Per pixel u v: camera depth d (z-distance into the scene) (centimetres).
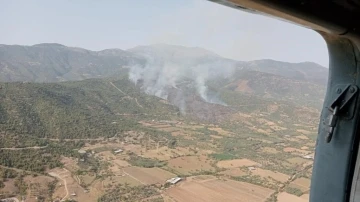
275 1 107
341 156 204
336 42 189
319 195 216
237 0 103
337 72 206
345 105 200
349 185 202
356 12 136
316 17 126
